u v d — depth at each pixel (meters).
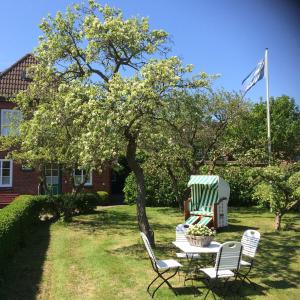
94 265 9.87
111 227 15.92
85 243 12.73
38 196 18.12
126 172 29.58
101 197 24.41
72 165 16.42
